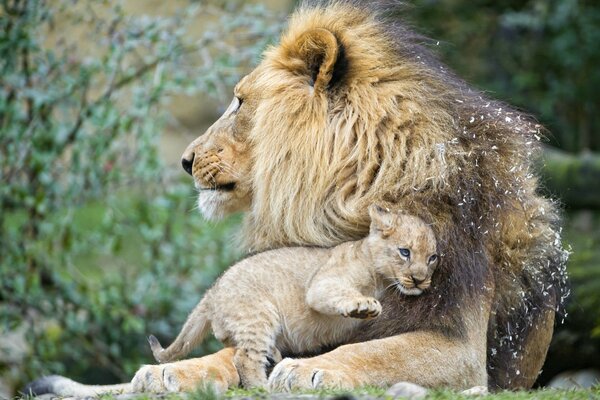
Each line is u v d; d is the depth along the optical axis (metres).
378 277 9.27
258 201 10.36
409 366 9.10
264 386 9.15
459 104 10.19
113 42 16.23
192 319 10.01
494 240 10.07
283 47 10.50
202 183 10.74
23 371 16.69
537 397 8.54
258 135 10.38
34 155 16.27
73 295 17.17
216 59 16.81
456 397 8.12
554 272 10.95
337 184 9.88
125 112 16.47
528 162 10.58
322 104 10.05
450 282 9.41
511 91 23.56
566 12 22.97
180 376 8.91
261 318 9.26
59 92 16.19
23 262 16.59
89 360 17.38
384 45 10.33
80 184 16.69
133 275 18.69
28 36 15.93
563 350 14.75
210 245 17.67
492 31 24.03
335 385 8.66
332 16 10.58
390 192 9.64
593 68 23.36
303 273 9.34
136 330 17.05
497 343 10.53
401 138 9.77
